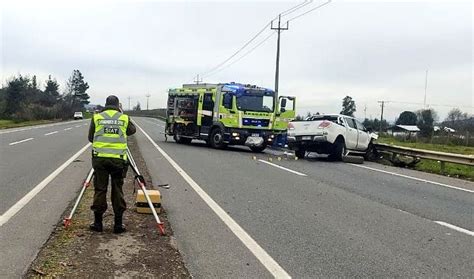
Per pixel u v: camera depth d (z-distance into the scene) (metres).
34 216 7.63
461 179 15.92
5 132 32.03
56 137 27.44
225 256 6.05
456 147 34.00
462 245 6.98
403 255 6.37
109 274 5.19
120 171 6.91
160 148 22.14
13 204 8.49
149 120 87.00
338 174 15.22
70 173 12.52
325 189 11.81
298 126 20.56
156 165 15.21
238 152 22.42
